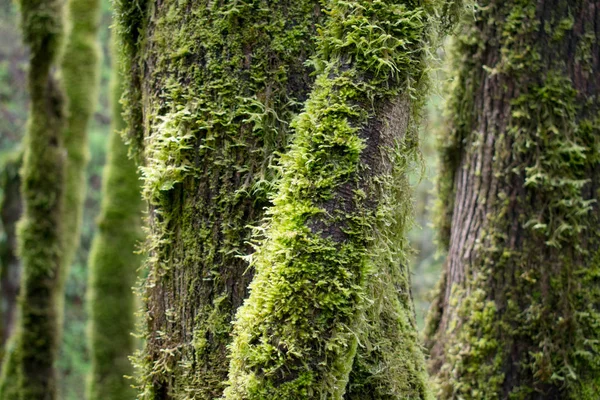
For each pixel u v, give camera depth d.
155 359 1.44
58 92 3.34
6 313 4.24
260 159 1.34
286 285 1.13
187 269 1.37
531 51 2.11
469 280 2.23
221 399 1.18
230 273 1.34
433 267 6.45
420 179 1.50
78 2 3.97
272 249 1.17
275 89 1.35
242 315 1.18
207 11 1.35
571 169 2.09
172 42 1.38
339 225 1.16
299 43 1.35
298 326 1.12
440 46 1.44
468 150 2.31
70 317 7.96
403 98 1.28
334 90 1.21
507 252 2.14
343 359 1.15
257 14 1.34
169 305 1.41
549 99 2.09
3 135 8.04
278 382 1.11
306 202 1.17
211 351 1.34
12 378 3.34
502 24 2.15
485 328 2.16
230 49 1.34
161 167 1.36
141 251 1.53
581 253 2.09
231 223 1.34
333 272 1.14
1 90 8.04
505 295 2.14
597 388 2.08
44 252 3.31
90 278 3.91
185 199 1.37
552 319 2.08
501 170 2.16
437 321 2.44
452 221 2.40
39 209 3.30
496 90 2.18
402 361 1.66
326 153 1.18
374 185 1.20
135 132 1.64
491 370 2.13
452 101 2.36
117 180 3.89
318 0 1.36
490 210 2.19
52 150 3.31
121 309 3.83
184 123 1.36
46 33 3.18
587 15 2.10
